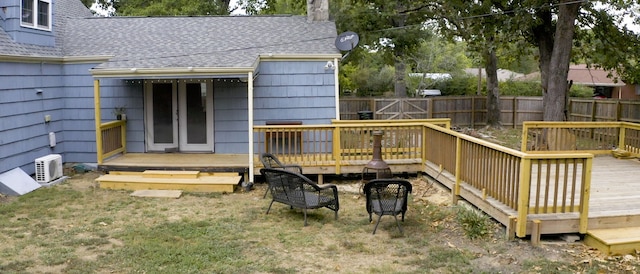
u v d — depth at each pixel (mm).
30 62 9164
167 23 11969
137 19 12211
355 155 9133
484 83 26797
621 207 6062
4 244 5680
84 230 6238
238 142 10398
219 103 10352
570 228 5539
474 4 14719
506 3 14172
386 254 5449
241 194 8320
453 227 6234
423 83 27031
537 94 23203
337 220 6730
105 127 9438
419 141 9172
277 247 5676
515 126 19422
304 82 10180
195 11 20031
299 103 10211
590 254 5250
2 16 8891
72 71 10312
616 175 8172
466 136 6898
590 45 15953
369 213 6434
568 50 12797
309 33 11273
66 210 7203
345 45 10297
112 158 9828
